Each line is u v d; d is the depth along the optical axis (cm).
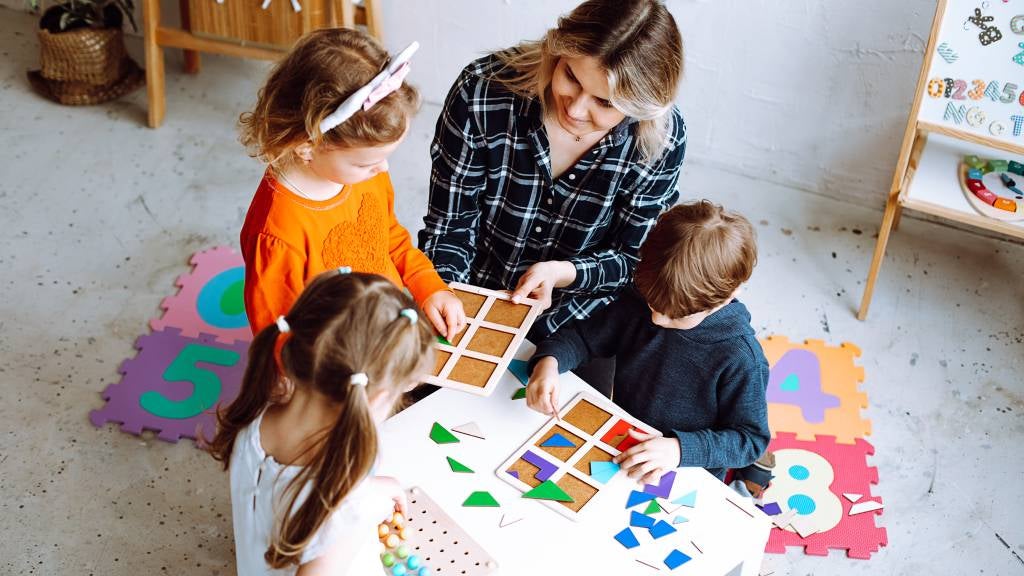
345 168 153
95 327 260
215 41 315
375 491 133
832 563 220
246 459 128
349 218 171
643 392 177
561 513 149
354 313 116
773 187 327
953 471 241
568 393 169
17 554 210
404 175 319
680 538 147
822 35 291
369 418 115
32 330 257
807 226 311
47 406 240
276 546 121
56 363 250
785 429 248
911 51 285
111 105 337
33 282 271
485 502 149
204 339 259
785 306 283
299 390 123
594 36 145
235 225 296
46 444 232
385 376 118
